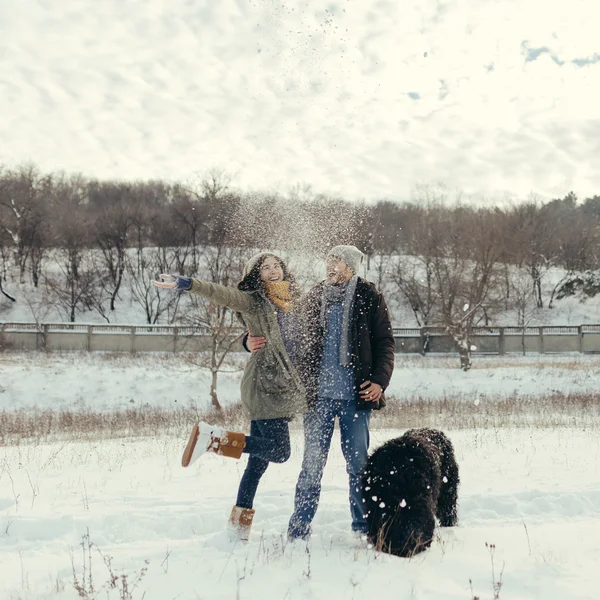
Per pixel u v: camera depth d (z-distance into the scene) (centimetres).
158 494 605
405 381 2681
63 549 429
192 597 325
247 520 428
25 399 2469
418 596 328
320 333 449
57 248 5384
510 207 5672
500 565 381
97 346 3522
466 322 3072
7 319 5025
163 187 5553
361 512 447
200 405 2341
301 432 1145
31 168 5662
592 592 335
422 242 4069
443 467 480
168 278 412
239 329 2188
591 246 6103
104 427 1598
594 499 569
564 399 2012
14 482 679
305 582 347
